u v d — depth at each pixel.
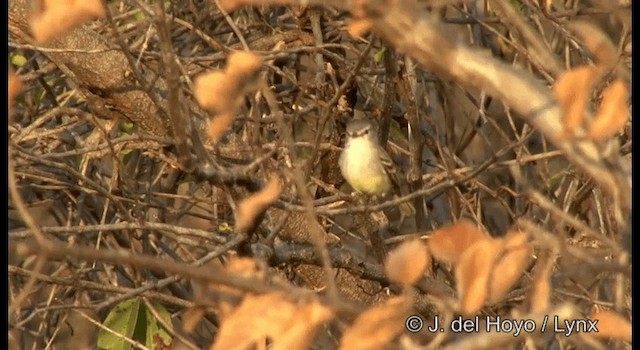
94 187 10.20
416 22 5.84
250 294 5.94
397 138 12.92
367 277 10.25
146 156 11.90
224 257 11.29
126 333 10.23
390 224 12.25
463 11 11.09
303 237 10.12
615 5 7.17
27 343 12.45
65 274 12.23
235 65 6.31
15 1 9.40
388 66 10.63
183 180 12.34
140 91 9.78
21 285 11.84
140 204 10.52
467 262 5.72
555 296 9.95
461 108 13.72
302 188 6.60
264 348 6.75
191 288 13.02
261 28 12.12
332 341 10.52
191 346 10.76
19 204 5.73
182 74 9.95
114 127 10.82
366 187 11.25
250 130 10.66
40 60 12.45
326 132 11.79
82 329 13.80
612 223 9.99
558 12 10.84
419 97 12.47
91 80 9.80
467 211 12.33
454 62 5.85
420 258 5.86
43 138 10.89
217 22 12.48
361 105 12.37
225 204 10.85
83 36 9.73
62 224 13.29
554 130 5.78
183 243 11.52
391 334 5.83
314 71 12.16
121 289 9.93
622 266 6.14
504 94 5.85
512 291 9.61
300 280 12.16
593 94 7.73
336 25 11.16
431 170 13.16
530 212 11.97
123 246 12.81
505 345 6.65
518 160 9.87
